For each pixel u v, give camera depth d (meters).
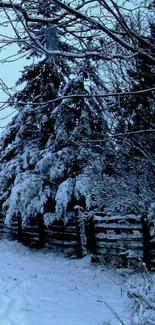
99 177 11.07
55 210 13.05
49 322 5.73
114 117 5.17
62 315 6.11
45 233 13.45
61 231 12.66
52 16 3.68
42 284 8.58
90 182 11.56
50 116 13.62
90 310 6.38
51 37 3.89
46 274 9.70
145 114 5.09
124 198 10.15
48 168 13.13
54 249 12.86
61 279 9.15
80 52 4.13
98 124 6.09
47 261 11.53
